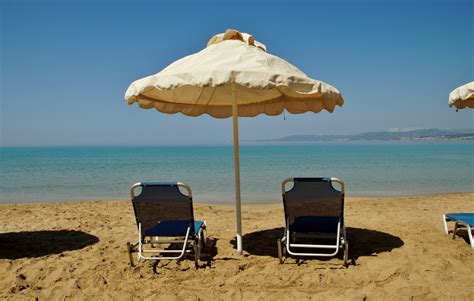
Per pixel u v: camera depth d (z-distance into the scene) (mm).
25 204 9422
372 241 5016
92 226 6504
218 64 3557
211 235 5547
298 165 24344
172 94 4828
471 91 4617
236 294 3430
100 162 30953
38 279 3877
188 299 3369
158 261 4273
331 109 4027
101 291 3559
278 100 5188
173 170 21422
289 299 3318
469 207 8094
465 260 4148
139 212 4176
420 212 7441
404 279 3633
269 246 4875
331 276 3729
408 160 29500
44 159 37219
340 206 4051
